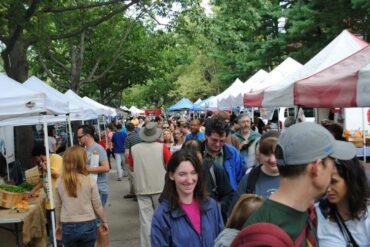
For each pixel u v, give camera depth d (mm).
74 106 11945
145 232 6641
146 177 6656
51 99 6223
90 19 20375
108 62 26969
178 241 3281
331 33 22078
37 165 7289
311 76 5164
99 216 5438
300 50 24281
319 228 2736
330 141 1845
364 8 19141
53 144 15781
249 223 1860
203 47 18250
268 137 3824
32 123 9383
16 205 6043
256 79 13180
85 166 5309
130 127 13953
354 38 6062
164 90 50125
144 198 6680
